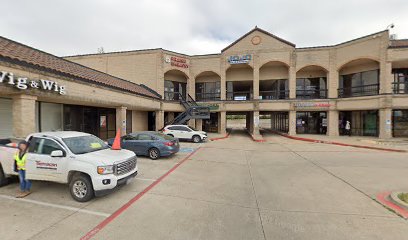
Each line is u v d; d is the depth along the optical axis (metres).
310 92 24.75
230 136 24.59
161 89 23.98
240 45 24.45
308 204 5.50
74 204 5.39
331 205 5.43
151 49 24.12
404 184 7.04
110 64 25.25
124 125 16.42
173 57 24.80
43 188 6.48
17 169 6.34
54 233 4.07
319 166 9.68
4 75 7.84
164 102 23.36
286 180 7.58
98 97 13.38
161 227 4.32
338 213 4.99
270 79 25.67
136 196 5.97
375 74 20.81
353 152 13.51
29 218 4.64
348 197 5.96
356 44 20.64
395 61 18.78
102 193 5.52
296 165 9.91
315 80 24.69
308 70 24.69
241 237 3.98
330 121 22.22
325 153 13.17
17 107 8.77
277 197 5.98
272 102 23.33
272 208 5.26
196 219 4.67
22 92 8.66
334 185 6.99
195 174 8.33
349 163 10.27
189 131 18.25
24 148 6.04
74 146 6.17
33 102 9.14
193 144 17.06
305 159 11.30
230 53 24.72
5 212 4.92
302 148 15.24
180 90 27.20
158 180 7.49
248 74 26.44
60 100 12.15
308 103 22.61
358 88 22.02
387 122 18.55
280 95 25.33
